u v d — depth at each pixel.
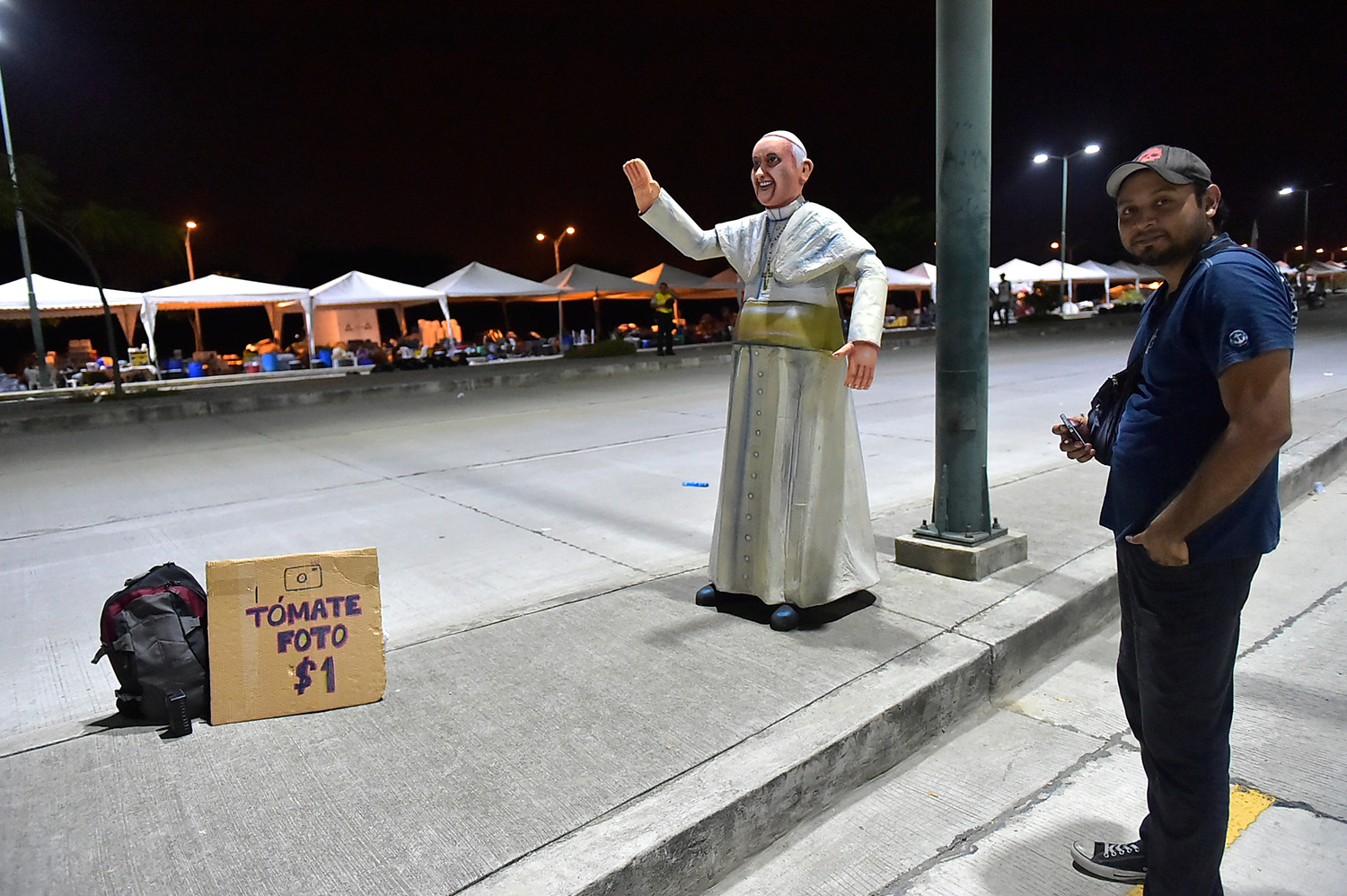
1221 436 1.64
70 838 2.15
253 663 2.76
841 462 3.36
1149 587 1.85
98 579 4.68
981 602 3.55
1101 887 2.23
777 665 3.04
